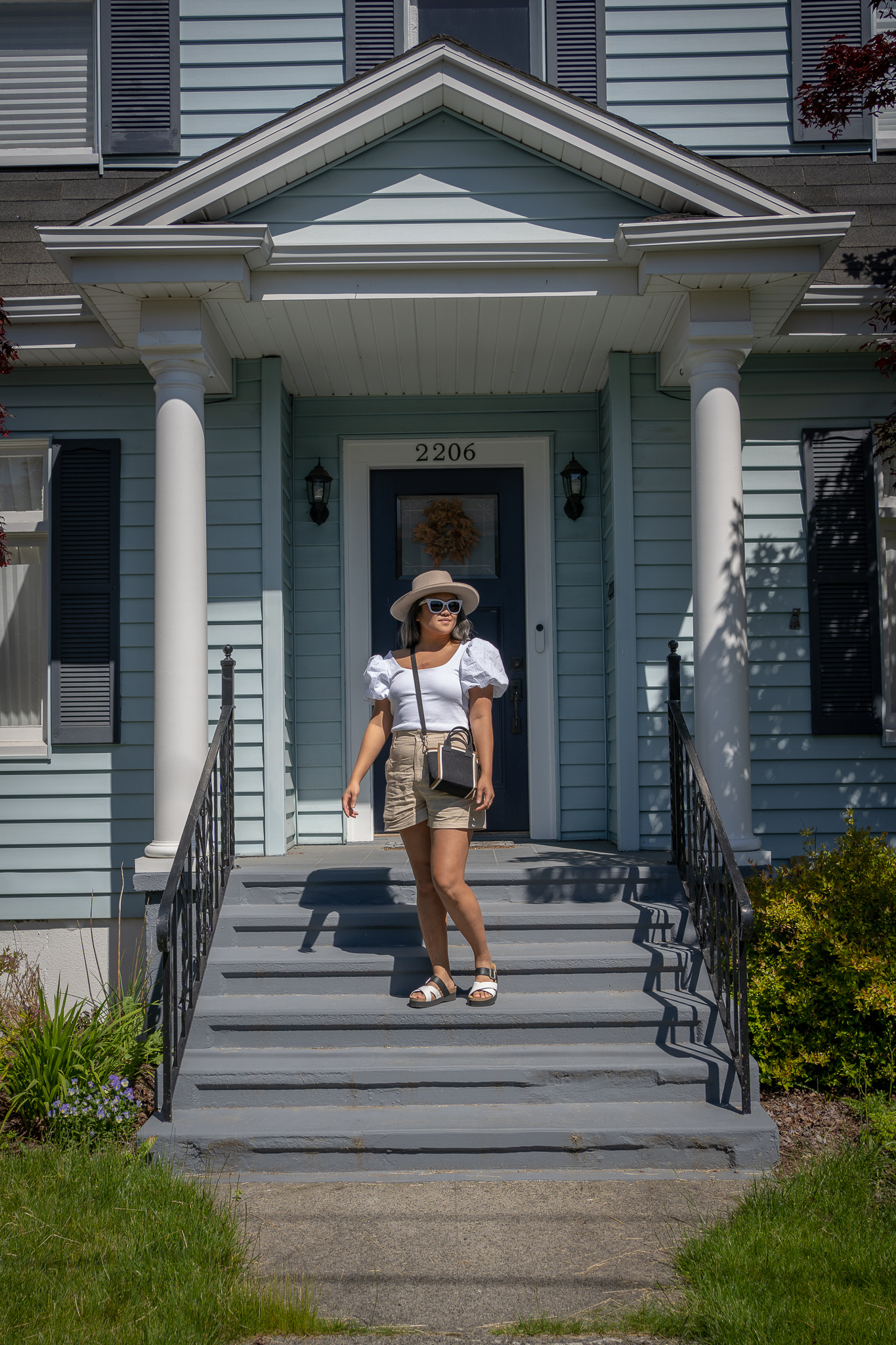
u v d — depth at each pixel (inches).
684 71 245.6
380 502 256.7
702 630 193.3
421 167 194.1
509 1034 161.0
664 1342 98.0
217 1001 167.2
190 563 194.1
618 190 193.2
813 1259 109.0
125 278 187.3
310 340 218.2
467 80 188.2
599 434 252.4
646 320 210.7
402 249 191.9
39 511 238.2
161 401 197.0
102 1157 136.4
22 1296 103.7
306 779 247.8
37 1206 122.3
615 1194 132.2
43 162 247.0
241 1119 147.3
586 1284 108.7
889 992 159.6
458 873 157.8
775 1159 140.6
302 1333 100.0
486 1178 138.5
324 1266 113.1
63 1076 154.3
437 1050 159.2
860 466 235.1
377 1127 142.9
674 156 186.2
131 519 234.1
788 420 235.6
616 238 189.2
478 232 193.6
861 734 231.6
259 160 187.8
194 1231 116.3
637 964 170.2
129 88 246.8
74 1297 103.3
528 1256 115.2
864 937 169.5
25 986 206.1
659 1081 151.9
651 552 231.3
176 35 246.8
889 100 197.3
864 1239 113.0
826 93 196.9
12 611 239.0
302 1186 136.3
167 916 150.6
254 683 229.0
